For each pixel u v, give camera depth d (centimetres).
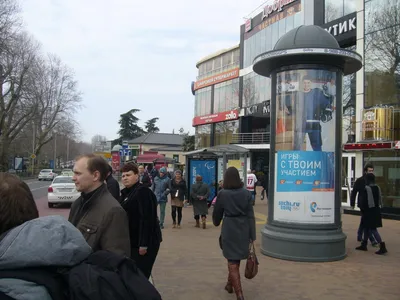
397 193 1456
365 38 1650
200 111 5141
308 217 726
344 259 737
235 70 4416
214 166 1691
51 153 10650
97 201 299
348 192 1762
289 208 737
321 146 738
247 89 4197
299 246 712
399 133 1523
